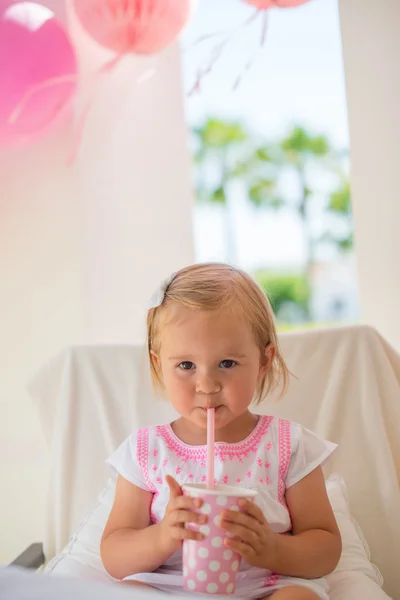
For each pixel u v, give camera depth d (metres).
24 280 2.07
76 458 1.62
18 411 2.07
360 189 2.12
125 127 2.14
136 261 2.15
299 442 1.18
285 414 1.60
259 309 1.18
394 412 1.59
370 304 2.12
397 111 2.06
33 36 1.75
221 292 1.13
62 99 1.85
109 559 1.09
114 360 1.67
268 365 1.22
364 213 2.12
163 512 1.14
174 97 2.18
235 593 1.01
